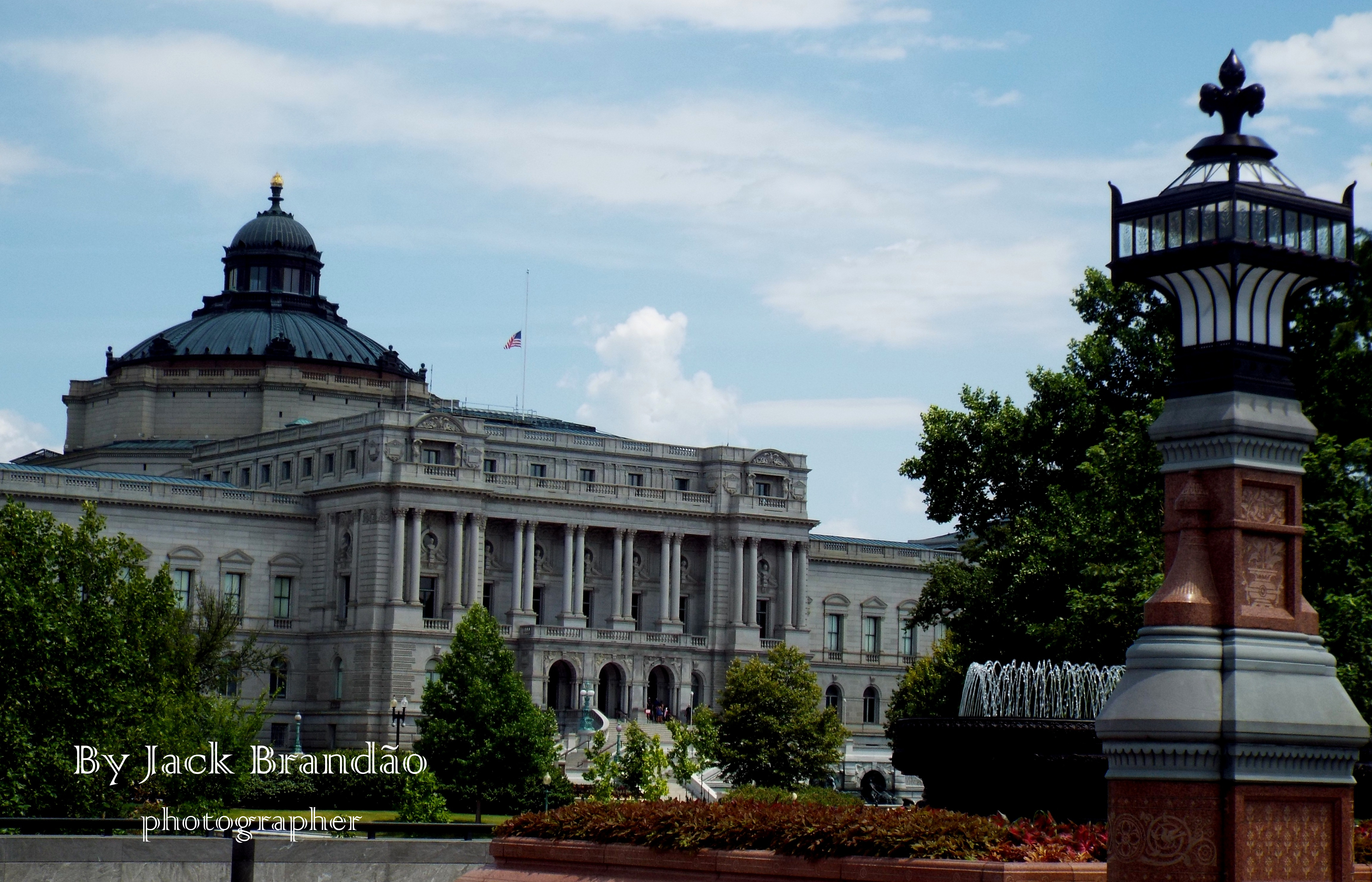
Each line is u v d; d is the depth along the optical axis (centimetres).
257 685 18762
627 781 11631
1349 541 5853
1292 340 7094
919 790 17062
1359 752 2462
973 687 7675
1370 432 6894
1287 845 2323
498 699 12450
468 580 18800
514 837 3688
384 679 18150
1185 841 2305
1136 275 2464
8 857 4456
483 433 19150
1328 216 2436
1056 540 9062
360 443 18650
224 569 18638
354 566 18562
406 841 4791
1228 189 2347
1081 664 8369
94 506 7406
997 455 10462
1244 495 2361
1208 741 2295
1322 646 2400
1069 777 3638
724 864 3191
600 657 19150
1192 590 2350
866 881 2953
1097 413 9894
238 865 4588
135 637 7256
